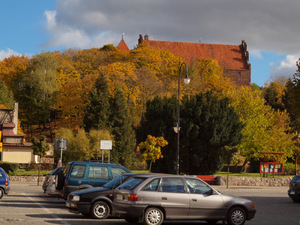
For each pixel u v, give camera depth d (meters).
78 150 53.16
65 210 19.22
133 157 61.22
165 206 14.16
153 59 98.12
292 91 26.59
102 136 55.19
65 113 82.62
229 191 35.09
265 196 31.41
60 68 94.25
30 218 15.93
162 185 14.38
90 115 62.53
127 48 130.62
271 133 54.41
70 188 18.52
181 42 138.25
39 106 89.44
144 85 78.69
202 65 111.62
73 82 82.19
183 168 46.19
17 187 33.50
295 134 56.31
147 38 136.75
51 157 62.78
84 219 16.23
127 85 78.06
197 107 45.66
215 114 45.78
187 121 45.72
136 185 14.27
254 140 52.72
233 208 14.97
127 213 14.03
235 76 135.25
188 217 14.43
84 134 54.28
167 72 98.50
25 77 90.62
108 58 100.56
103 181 18.81
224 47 139.75
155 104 48.31
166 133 46.25
